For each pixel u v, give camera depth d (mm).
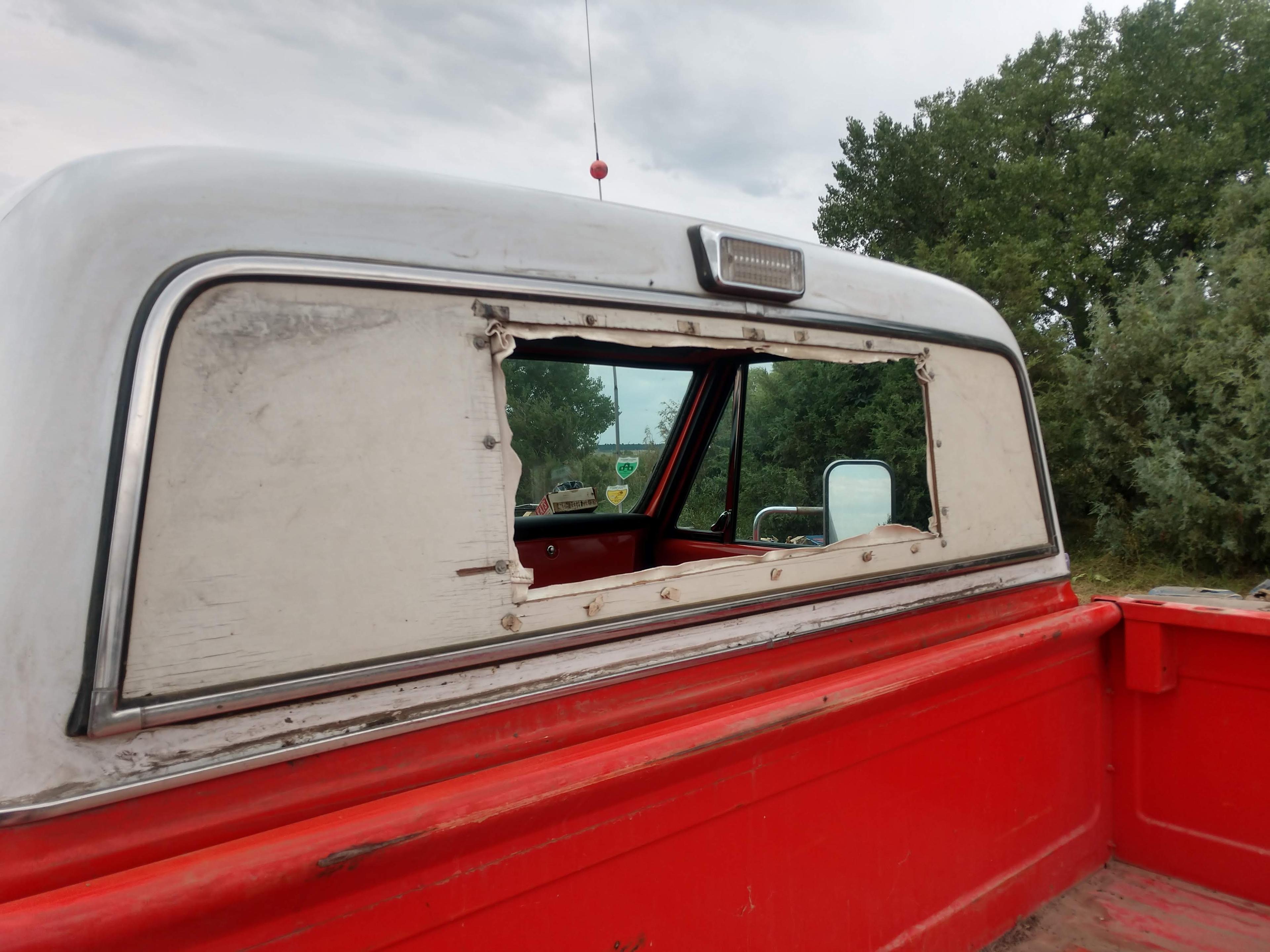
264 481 989
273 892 858
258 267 1013
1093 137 15320
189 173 1023
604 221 1367
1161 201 15023
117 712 865
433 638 1093
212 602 939
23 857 816
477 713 1117
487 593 1148
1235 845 2035
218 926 857
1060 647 2002
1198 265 9977
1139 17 15945
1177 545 8812
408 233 1148
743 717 1297
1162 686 2100
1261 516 8195
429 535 1105
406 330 1119
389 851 926
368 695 1036
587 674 1235
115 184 983
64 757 844
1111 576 9023
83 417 902
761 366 2705
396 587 1069
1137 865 2219
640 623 1298
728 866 1338
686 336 1417
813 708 1385
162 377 937
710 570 1417
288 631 986
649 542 3156
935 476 1832
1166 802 2164
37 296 935
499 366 1202
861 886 1562
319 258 1061
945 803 1737
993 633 1849
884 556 1698
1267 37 15203
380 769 1036
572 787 1078
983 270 13539
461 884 1031
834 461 2377
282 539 994
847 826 1530
